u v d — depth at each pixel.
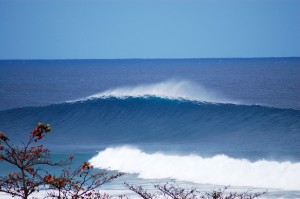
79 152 62.22
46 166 52.44
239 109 79.38
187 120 80.25
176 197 25.69
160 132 78.88
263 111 77.81
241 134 72.88
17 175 18.17
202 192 40.94
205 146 64.44
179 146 65.19
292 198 38.03
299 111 76.06
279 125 74.06
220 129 76.88
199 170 48.62
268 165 47.00
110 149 55.81
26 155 17.50
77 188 19.33
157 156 52.59
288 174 45.25
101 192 38.88
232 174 46.97
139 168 51.19
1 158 17.20
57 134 80.25
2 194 36.53
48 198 26.86
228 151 58.91
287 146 62.00
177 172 49.06
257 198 37.88
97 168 53.25
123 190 40.41
